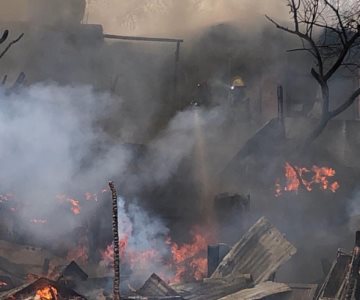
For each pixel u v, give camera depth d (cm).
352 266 4572
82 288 4903
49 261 5612
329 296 4728
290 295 4884
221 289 4875
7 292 4531
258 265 5291
